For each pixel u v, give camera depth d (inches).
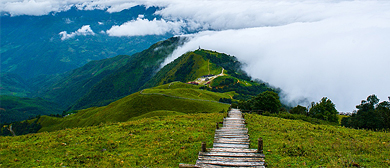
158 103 5142.7
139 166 684.1
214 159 674.8
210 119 1391.5
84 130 1092.5
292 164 661.3
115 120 4803.2
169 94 5605.3
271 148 808.9
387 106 1865.2
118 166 684.1
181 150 801.6
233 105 4072.3
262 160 661.3
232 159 671.8
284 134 1002.1
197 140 917.2
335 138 947.3
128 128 1113.4
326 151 767.7
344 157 684.7
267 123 1269.7
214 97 6865.2
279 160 695.1
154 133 1018.7
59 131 1117.7
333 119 2524.6
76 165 692.7
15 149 824.3
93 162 714.2
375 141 898.1
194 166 621.6
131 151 807.1
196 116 1481.3
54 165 691.4
